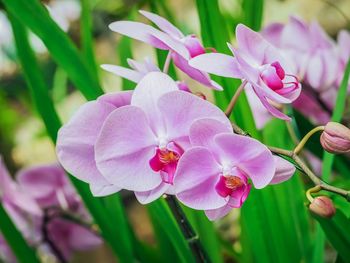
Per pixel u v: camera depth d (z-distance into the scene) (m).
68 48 0.57
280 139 0.66
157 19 0.45
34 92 0.60
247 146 0.42
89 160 0.44
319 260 0.61
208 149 0.42
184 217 0.50
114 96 0.43
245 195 0.43
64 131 0.43
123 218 0.63
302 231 0.66
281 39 0.74
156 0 0.67
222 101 0.60
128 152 0.44
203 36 0.59
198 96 0.45
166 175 0.44
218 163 0.43
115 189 0.45
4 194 0.74
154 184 0.44
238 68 0.43
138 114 0.43
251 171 0.43
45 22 0.57
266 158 0.42
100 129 0.44
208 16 0.59
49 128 0.60
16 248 0.61
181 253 0.58
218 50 0.59
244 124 0.59
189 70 0.46
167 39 0.43
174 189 0.44
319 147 0.68
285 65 0.45
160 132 0.44
